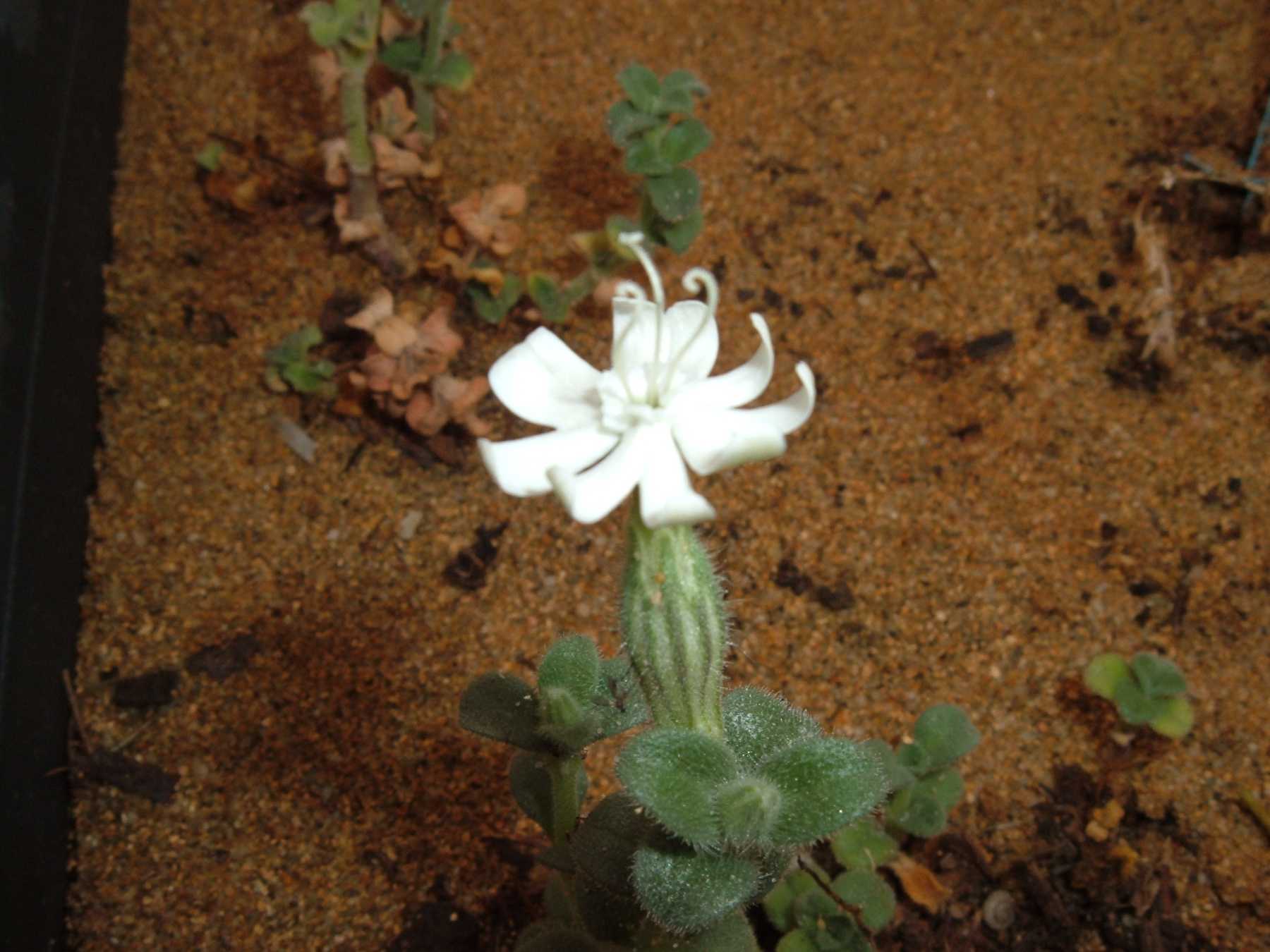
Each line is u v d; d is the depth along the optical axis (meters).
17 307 0.16
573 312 0.20
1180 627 0.17
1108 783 0.16
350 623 0.17
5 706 0.15
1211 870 0.16
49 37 0.18
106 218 0.20
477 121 0.21
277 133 0.21
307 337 0.18
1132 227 0.21
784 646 0.17
